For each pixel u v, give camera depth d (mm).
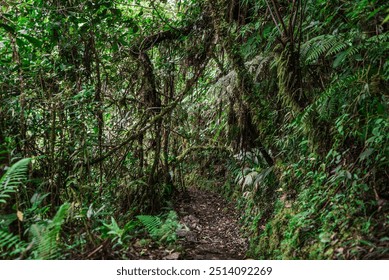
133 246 4141
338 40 3781
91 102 5227
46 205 4531
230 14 5668
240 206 6449
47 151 4895
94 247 3561
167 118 6570
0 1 4895
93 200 5113
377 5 3621
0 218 3330
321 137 4238
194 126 8289
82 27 5438
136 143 6180
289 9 4887
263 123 5164
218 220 6383
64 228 4027
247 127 5312
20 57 5180
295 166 4840
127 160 6246
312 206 3980
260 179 5332
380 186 3578
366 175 3619
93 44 5617
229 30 5180
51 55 5340
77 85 5352
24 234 3342
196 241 5074
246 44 5289
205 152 8211
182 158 7125
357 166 3836
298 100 4320
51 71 5422
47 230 3021
